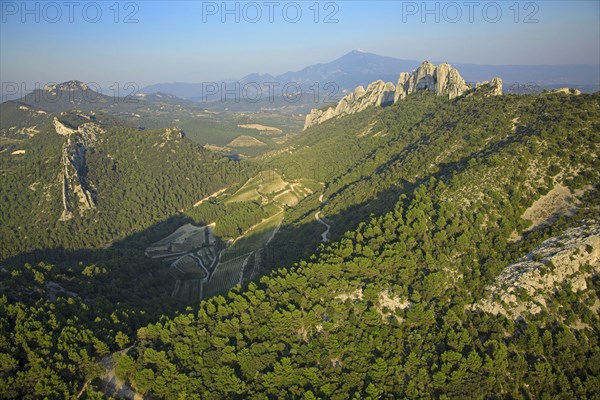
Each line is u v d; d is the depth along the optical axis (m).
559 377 101.06
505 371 104.06
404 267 129.25
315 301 124.12
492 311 115.56
